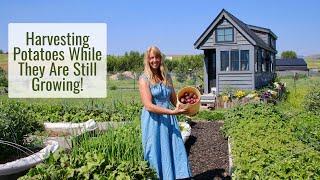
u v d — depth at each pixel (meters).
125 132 7.53
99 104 14.88
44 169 5.31
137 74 46.47
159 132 5.83
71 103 15.96
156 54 5.77
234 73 22.00
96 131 8.48
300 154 6.16
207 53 24.17
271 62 31.59
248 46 21.69
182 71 42.97
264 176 5.02
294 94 24.72
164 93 5.84
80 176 5.21
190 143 10.40
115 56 65.44
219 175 7.48
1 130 7.08
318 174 5.19
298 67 78.06
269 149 6.68
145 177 5.43
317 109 14.38
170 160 5.81
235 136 8.29
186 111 5.67
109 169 5.38
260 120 9.98
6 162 6.95
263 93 20.17
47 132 10.09
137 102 15.48
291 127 9.74
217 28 22.30
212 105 19.95
